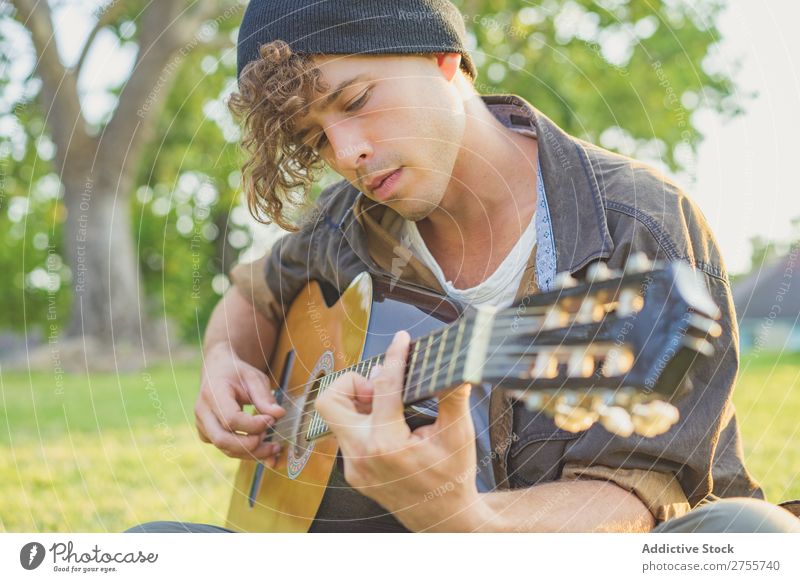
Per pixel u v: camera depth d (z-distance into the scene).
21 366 8.79
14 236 12.81
